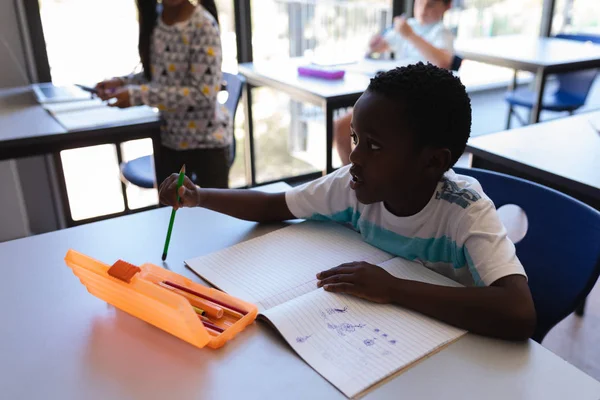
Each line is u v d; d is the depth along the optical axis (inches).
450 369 27.3
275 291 33.8
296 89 97.6
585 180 52.1
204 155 85.4
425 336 29.4
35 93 89.7
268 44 127.4
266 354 28.5
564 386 26.3
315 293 32.9
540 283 42.8
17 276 36.3
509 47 135.6
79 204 113.5
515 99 132.5
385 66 111.0
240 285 34.5
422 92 30.8
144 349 29.1
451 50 112.1
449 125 31.9
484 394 25.8
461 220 34.8
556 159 57.7
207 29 77.4
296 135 145.2
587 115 73.8
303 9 135.7
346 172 41.6
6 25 91.6
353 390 25.8
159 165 78.6
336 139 97.4
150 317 30.5
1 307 32.9
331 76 103.0
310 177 135.2
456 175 39.3
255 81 109.9
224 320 30.8
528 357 28.3
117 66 104.2
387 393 25.8
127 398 25.8
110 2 99.7
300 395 25.7
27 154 68.6
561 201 42.0
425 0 114.7
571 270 40.2
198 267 36.6
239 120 125.0
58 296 34.0
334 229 42.2
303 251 38.7
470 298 30.4
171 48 78.4
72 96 86.4
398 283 32.2
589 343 73.7
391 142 31.4
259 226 43.3
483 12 168.2
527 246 44.2
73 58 99.8
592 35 147.6
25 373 27.5
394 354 28.0
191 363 28.0
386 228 38.7
